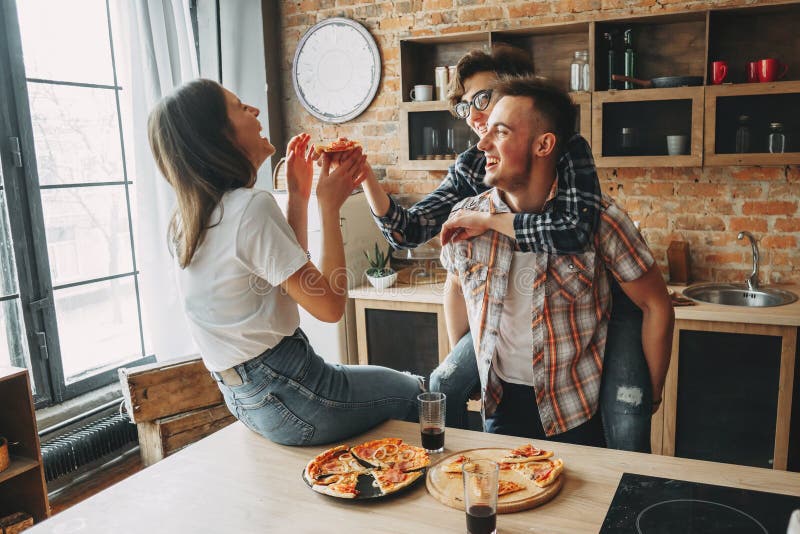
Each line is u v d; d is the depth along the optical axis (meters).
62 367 3.29
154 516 1.34
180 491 1.44
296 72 4.12
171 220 1.65
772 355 2.78
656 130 3.13
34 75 3.16
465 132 3.56
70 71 3.32
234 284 1.55
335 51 4.00
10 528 2.61
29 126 3.08
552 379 1.83
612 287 1.93
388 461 1.51
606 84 3.31
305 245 1.80
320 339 3.62
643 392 1.79
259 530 1.28
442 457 1.54
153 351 3.75
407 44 3.68
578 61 3.34
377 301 3.53
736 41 3.18
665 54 3.29
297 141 1.78
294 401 1.62
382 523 1.28
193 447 1.68
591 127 3.21
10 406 2.70
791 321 2.71
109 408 3.46
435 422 1.55
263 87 4.07
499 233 1.84
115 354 3.63
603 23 3.26
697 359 2.92
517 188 1.75
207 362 1.65
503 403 1.94
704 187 3.36
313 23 4.06
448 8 3.73
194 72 3.98
